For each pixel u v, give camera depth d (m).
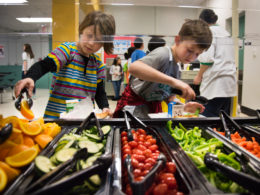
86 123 1.13
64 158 0.73
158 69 1.58
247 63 4.84
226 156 0.85
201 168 0.78
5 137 0.73
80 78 1.62
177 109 1.51
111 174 0.70
